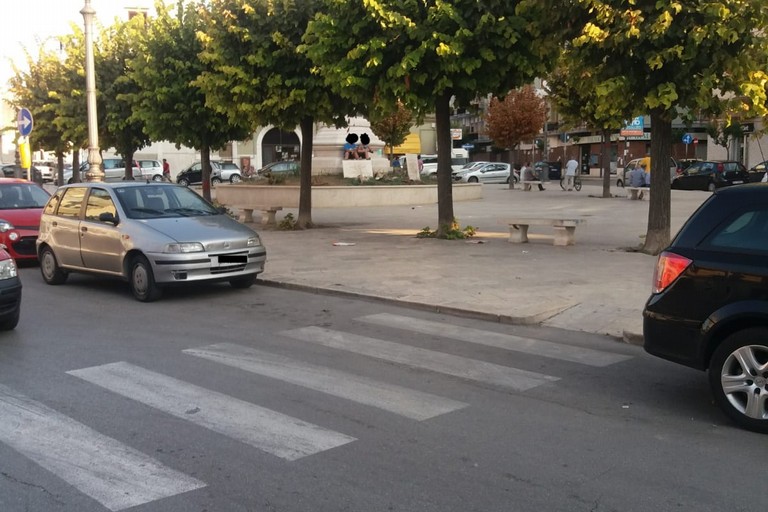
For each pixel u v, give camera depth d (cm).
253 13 1642
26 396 582
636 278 1077
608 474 435
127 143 2572
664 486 418
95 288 1131
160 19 2020
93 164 1856
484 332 816
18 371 654
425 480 426
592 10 1109
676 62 1098
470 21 1332
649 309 553
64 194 1173
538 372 659
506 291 1001
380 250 1434
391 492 410
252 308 957
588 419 534
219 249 1009
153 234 993
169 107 2023
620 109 1259
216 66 1697
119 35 2481
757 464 450
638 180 2783
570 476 432
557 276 1103
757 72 1092
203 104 1995
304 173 1912
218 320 880
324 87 1697
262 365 674
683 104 1134
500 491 411
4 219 1362
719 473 436
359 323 862
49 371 654
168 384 614
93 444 481
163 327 841
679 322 532
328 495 406
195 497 404
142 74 2019
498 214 2188
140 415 537
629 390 607
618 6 1093
